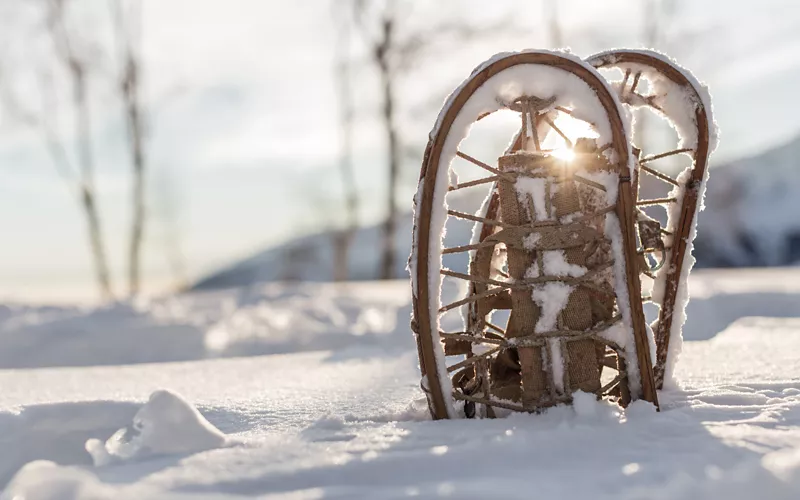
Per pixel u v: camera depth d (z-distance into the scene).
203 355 8.79
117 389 4.21
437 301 2.60
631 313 2.61
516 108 2.62
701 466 1.90
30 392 4.11
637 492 1.68
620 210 2.59
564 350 2.58
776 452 1.97
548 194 2.61
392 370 4.62
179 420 2.36
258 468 1.99
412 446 2.19
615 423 2.37
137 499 1.77
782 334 5.95
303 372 4.90
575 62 2.57
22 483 1.82
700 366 4.07
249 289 13.39
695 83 2.99
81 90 19.06
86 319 10.06
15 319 10.27
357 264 23.81
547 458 2.04
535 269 2.61
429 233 2.58
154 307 10.94
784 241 24.09
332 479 1.92
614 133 2.57
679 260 3.02
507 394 2.73
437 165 2.57
